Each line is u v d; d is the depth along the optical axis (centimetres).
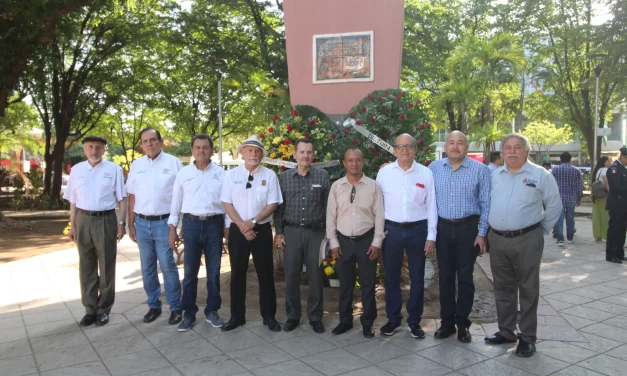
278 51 1486
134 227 475
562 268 676
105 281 457
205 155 440
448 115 1850
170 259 453
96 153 454
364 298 418
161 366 360
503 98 2152
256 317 474
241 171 435
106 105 1953
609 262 716
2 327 451
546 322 446
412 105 554
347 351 386
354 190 418
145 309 502
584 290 557
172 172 461
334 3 623
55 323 461
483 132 1703
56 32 1169
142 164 459
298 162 430
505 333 396
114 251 462
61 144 1958
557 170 895
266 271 436
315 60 629
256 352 385
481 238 395
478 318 464
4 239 1123
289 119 550
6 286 608
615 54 1590
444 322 413
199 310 499
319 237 433
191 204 438
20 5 1024
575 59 2122
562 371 343
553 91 2441
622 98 1911
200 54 1609
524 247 373
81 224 450
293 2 634
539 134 3406
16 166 3612
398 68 611
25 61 1159
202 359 372
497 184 390
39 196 1938
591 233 1032
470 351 382
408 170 412
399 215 410
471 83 1647
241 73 1552
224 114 2097
